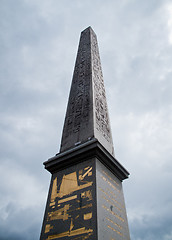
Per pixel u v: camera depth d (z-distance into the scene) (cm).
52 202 705
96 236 536
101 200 632
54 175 787
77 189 676
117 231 636
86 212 602
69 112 1072
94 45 1559
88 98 1052
